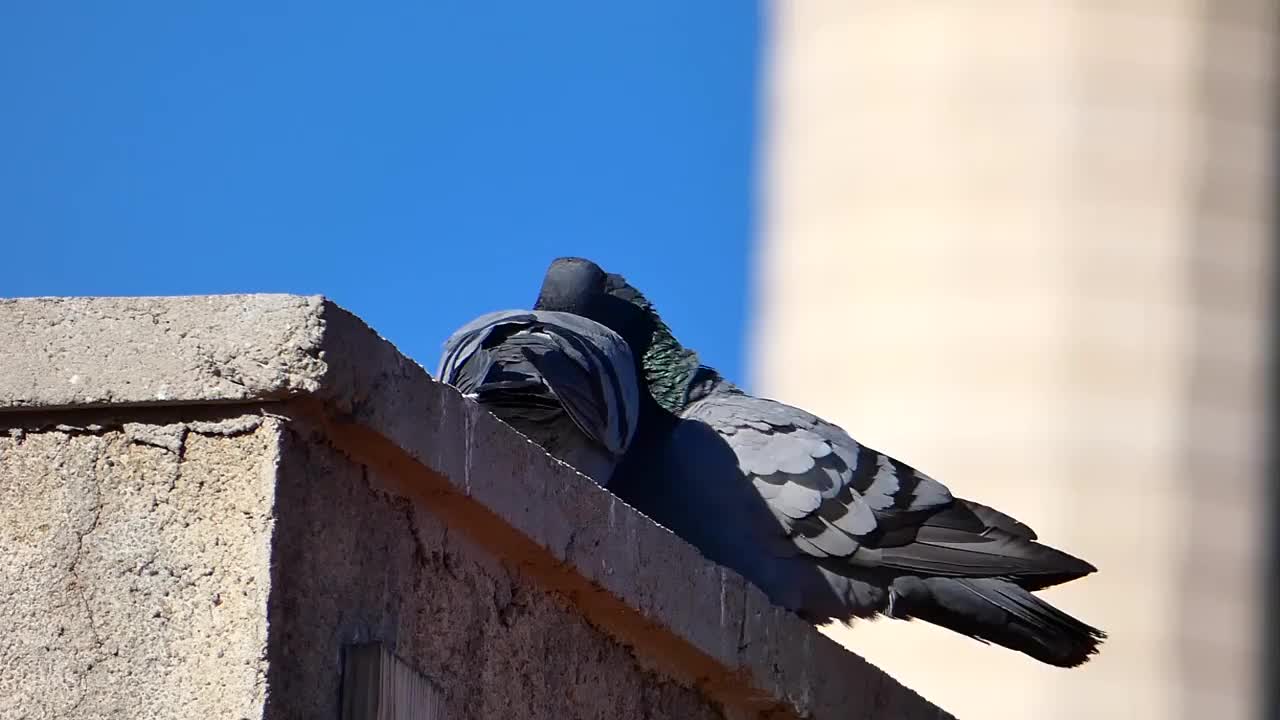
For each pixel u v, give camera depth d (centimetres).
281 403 561
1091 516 1805
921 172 1897
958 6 1902
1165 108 1872
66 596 559
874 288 1902
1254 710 1800
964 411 1841
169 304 571
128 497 563
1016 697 1802
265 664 536
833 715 862
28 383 573
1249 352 1850
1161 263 1847
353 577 584
